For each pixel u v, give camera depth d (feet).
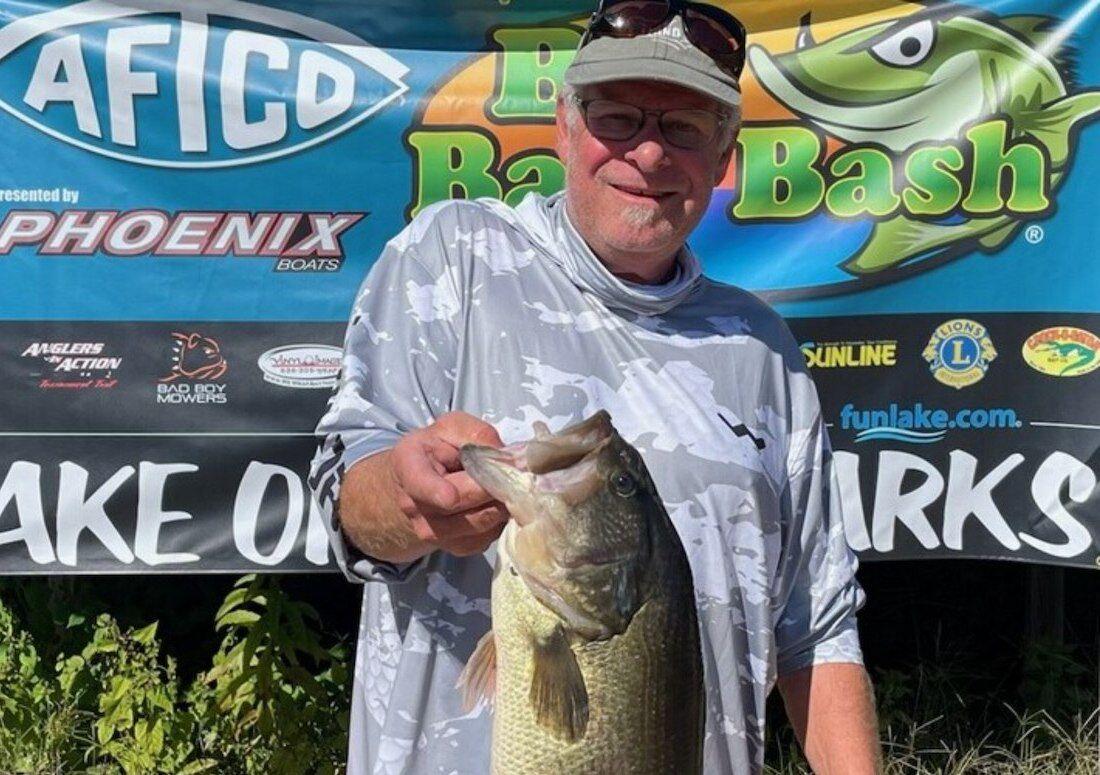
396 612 3.61
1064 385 6.92
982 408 6.96
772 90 6.93
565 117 3.76
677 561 3.12
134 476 6.89
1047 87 6.89
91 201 6.86
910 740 7.67
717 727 3.68
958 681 8.52
